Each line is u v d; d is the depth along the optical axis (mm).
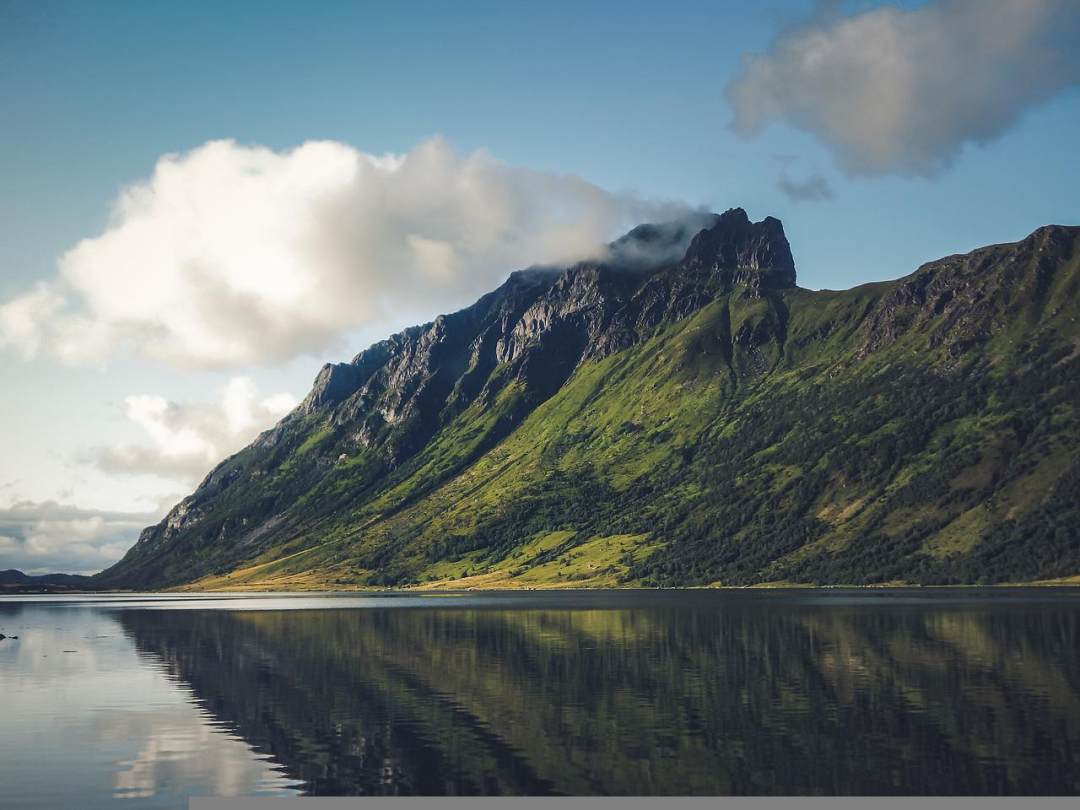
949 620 171875
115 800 57000
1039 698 84562
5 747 71125
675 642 139250
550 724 76375
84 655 136750
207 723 79812
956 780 57844
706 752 65688
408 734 73562
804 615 194625
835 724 74188
